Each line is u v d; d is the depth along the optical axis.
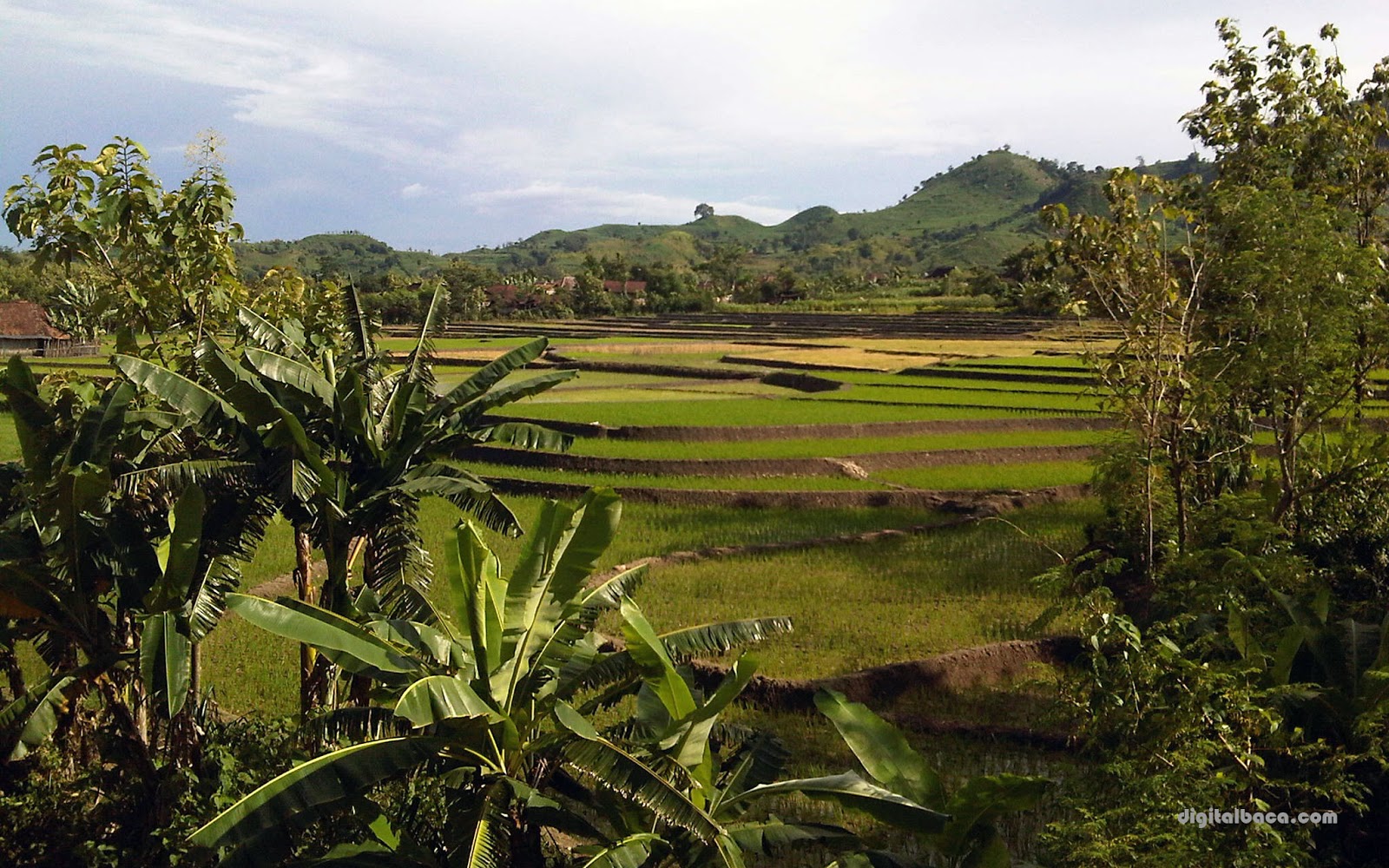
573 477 22.94
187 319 10.06
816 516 19.92
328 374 8.63
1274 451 24.17
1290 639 7.56
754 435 27.92
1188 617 7.81
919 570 15.79
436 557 16.34
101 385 9.38
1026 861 7.78
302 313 11.62
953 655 11.84
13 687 8.46
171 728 7.83
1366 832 6.93
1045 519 19.38
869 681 11.25
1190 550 11.59
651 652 6.11
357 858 5.89
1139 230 14.41
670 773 6.14
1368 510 11.95
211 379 8.79
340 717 6.16
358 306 9.87
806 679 11.41
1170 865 5.80
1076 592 13.43
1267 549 10.73
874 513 20.12
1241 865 5.90
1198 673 6.84
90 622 7.48
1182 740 6.80
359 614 7.22
